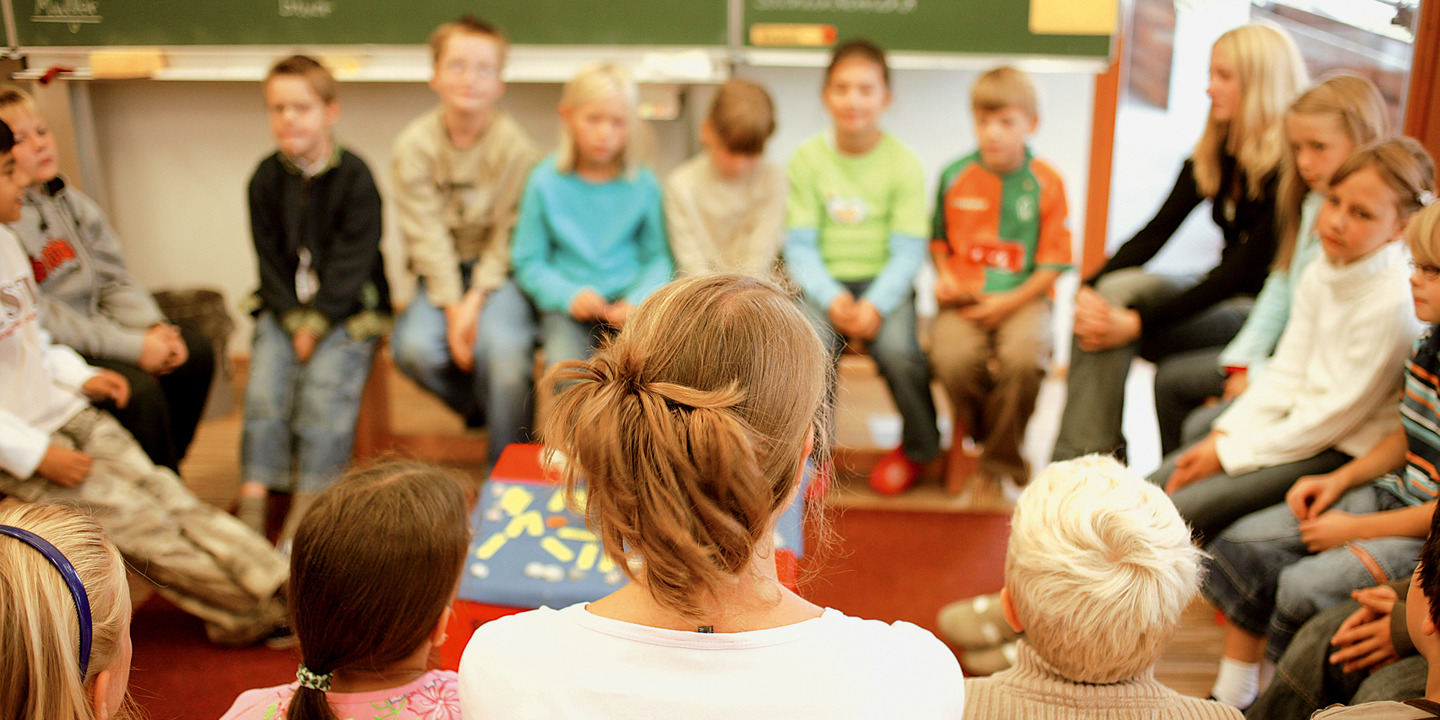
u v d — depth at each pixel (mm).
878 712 625
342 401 2275
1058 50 2758
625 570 656
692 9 2750
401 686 1013
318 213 2314
